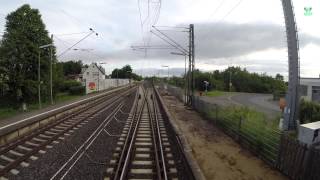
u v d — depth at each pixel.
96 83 87.19
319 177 11.48
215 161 16.31
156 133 23.47
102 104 46.69
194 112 37.84
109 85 110.38
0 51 51.25
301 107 26.77
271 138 16.20
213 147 19.33
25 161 15.48
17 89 50.34
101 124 26.70
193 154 17.61
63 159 15.93
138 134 23.03
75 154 16.70
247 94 84.88
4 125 25.72
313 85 46.31
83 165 14.93
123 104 46.44
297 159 13.16
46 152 17.06
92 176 13.49
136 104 46.97
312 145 12.59
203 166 15.46
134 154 17.05
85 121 28.39
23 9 54.88
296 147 13.30
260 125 18.72
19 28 53.59
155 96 66.25
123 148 17.92
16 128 21.94
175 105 46.47
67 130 23.14
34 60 52.75
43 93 53.62
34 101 52.78
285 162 14.14
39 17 55.41
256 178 13.77
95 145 19.05
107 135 22.25
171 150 18.30
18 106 48.12
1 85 48.84
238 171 14.73
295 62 17.81
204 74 98.25
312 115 26.23
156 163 15.09
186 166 15.09
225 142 20.78
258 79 108.44
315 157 11.84
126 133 23.31
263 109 44.34
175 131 23.16
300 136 16.27
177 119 31.16
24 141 19.31
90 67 98.94
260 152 17.06
